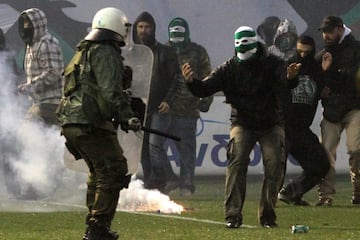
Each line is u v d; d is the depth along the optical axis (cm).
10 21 2761
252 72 1688
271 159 1702
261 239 1466
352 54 2294
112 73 1320
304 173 2264
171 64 2559
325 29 2280
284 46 2744
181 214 2039
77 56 1343
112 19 1340
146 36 2552
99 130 1337
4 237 1507
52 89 2453
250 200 2447
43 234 1562
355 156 2319
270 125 1706
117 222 1833
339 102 2312
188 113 2611
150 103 2558
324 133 2334
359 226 1764
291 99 2233
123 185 1357
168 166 2627
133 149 2092
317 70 2261
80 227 1725
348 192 2633
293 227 1592
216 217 1962
